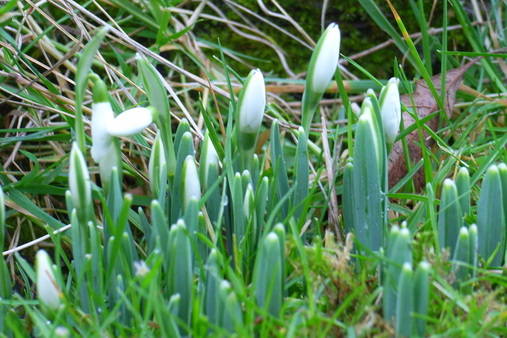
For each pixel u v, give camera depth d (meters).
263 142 0.51
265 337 0.31
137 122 0.33
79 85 0.33
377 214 0.35
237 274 0.34
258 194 0.36
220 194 0.39
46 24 0.54
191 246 0.34
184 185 0.36
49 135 0.47
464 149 0.48
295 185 0.37
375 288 0.34
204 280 0.33
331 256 0.34
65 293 0.33
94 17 0.48
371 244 0.36
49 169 0.47
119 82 0.48
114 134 0.33
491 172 0.35
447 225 0.35
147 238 0.38
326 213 0.45
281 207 0.38
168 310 0.31
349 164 0.37
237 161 0.38
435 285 0.33
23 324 0.35
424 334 0.31
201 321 0.31
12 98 0.52
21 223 0.48
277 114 0.50
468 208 0.36
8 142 0.49
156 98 0.35
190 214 0.33
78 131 0.34
